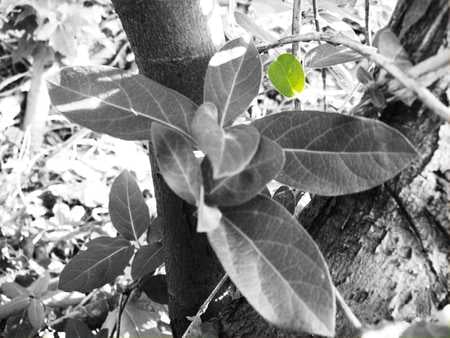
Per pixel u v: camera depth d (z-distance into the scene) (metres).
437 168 0.22
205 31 0.26
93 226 0.62
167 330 0.44
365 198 0.24
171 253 0.32
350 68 0.50
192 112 0.23
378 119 0.23
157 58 0.26
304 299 0.18
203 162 0.21
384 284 0.23
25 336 0.44
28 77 0.96
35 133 0.84
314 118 0.22
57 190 0.65
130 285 0.38
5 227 0.63
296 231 0.19
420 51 0.22
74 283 0.35
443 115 0.19
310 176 0.21
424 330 0.21
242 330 0.27
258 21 0.49
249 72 0.24
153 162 0.29
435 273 0.23
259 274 0.19
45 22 0.80
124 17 0.25
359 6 0.48
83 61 0.82
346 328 0.23
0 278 0.59
